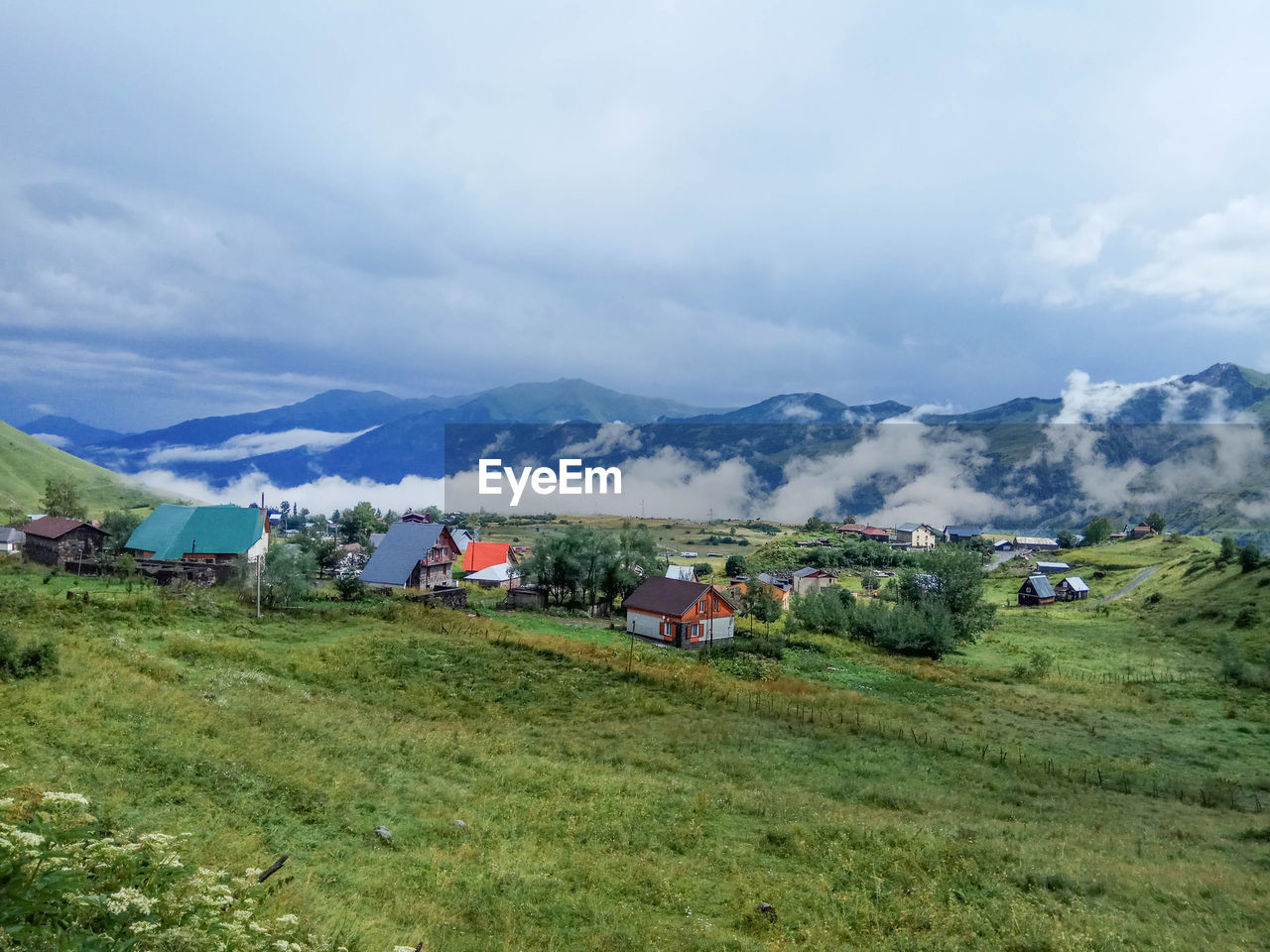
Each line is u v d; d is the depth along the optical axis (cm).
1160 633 8894
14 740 1970
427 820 2200
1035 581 13988
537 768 2917
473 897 1750
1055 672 6756
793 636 7700
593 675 4834
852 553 19600
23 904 850
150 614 4609
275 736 2634
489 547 11012
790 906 1880
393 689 4072
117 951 862
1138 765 3884
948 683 6000
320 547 10625
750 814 2586
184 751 2205
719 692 4709
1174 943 1711
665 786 2811
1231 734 4641
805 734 3975
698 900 1886
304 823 2002
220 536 7638
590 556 8781
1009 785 3331
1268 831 2730
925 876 2088
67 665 2819
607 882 1942
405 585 8325
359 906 1573
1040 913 1864
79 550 7850
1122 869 2225
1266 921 1878
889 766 3522
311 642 4862
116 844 1274
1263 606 8312
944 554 8919
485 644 5275
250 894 1384
